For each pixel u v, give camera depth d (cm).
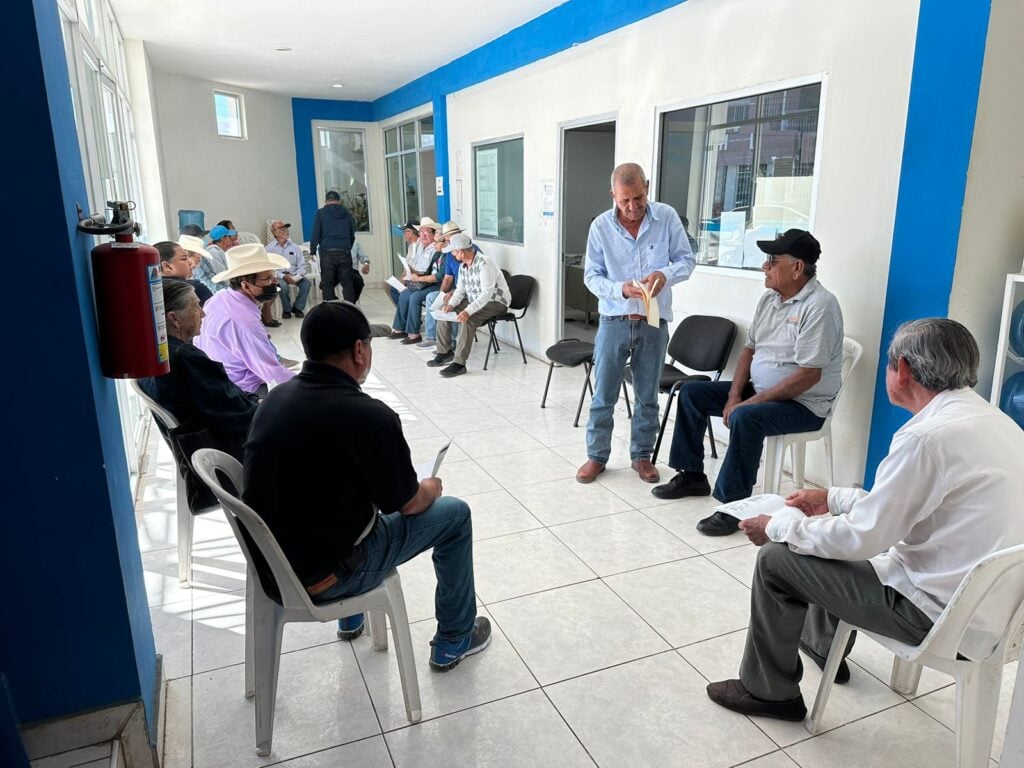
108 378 164
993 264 272
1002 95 251
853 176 300
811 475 337
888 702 190
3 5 122
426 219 693
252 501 162
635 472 352
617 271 329
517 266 627
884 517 146
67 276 135
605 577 253
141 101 643
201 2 504
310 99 973
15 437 137
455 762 170
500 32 589
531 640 217
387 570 175
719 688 190
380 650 213
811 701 190
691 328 385
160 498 326
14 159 128
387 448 161
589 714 185
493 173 657
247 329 288
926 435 142
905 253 279
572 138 738
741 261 375
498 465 362
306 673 202
